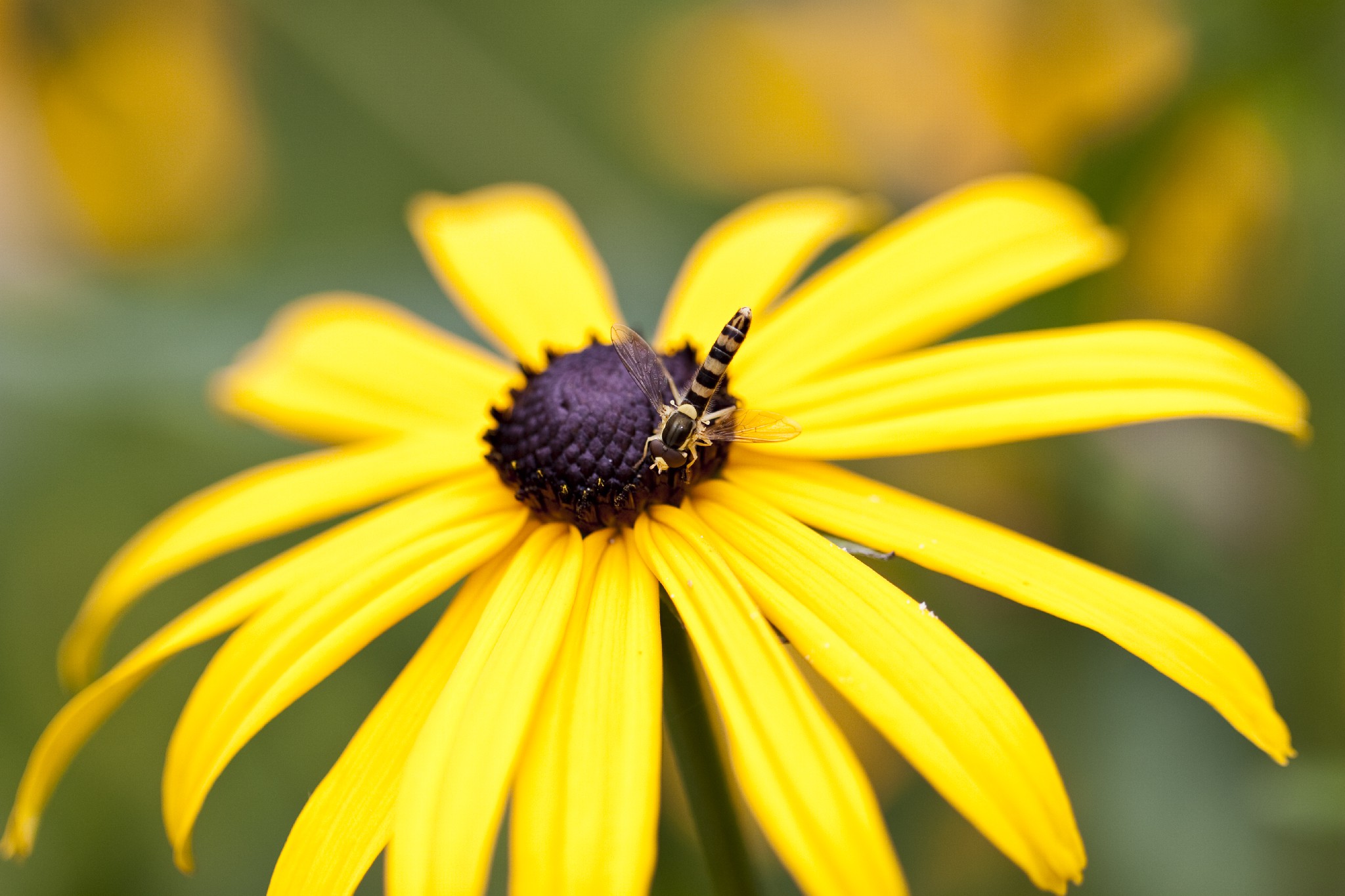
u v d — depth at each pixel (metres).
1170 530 0.23
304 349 0.22
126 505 0.26
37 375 0.25
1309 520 0.22
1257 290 0.23
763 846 0.23
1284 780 0.21
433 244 0.22
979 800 0.18
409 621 0.25
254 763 0.25
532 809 0.18
